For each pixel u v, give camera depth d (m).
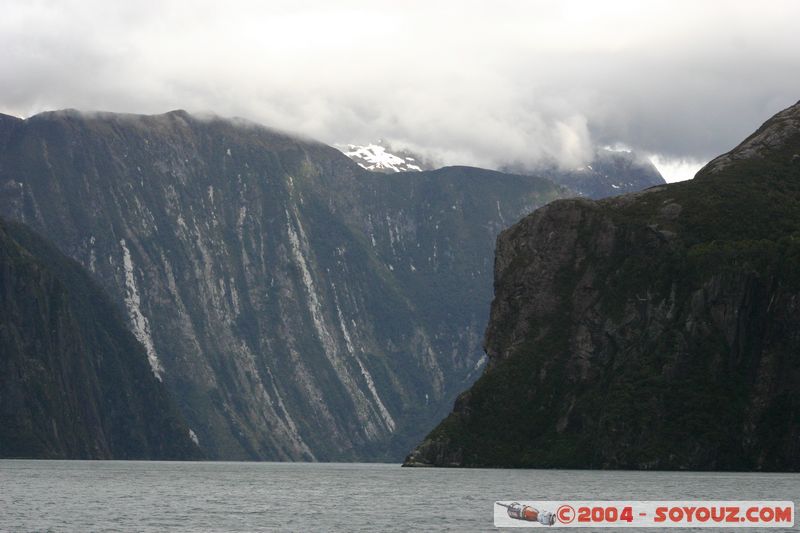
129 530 193.25
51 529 194.12
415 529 195.88
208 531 192.38
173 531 192.38
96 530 192.88
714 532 194.62
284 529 195.12
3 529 194.12
